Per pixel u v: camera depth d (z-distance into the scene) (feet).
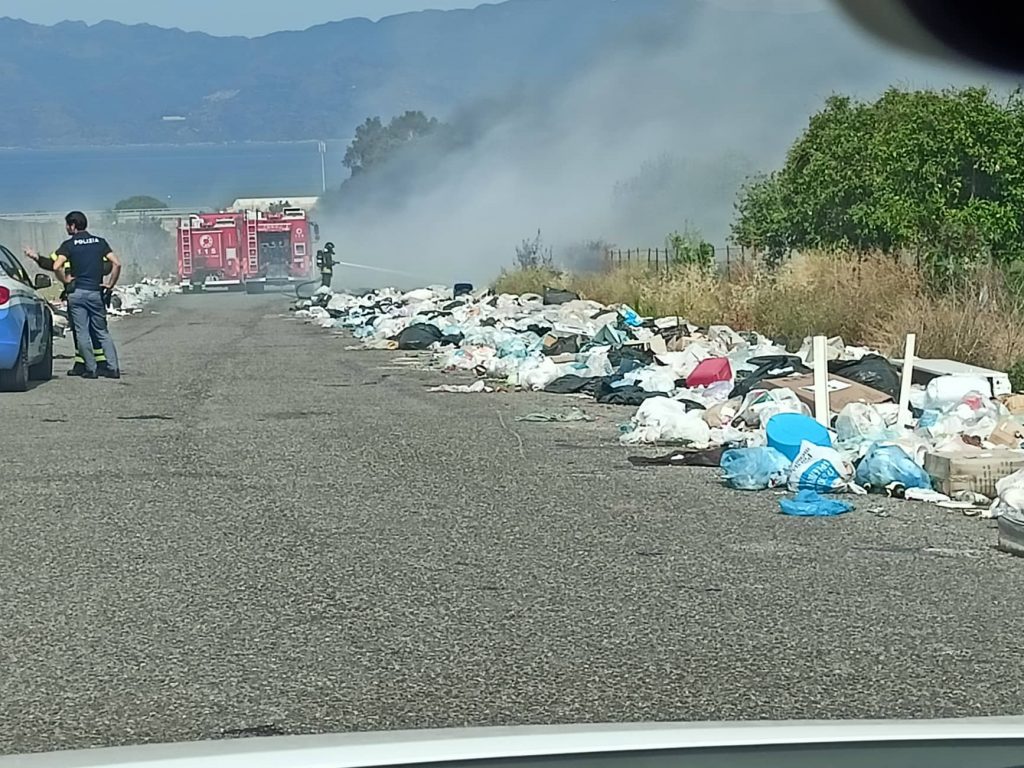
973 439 37.27
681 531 30.60
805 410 43.91
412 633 23.16
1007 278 64.08
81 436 44.52
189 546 29.40
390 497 34.53
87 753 8.50
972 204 70.28
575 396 54.70
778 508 33.01
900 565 27.58
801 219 86.07
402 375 62.75
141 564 27.89
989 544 29.30
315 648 22.39
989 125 71.46
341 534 30.48
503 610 24.48
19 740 18.39
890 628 23.32
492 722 18.94
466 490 35.35
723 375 51.72
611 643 22.56
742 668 21.27
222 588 26.04
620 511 32.76
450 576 26.81
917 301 60.13
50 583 26.45
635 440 42.86
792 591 25.66
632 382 52.95
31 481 36.86
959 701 19.72
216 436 44.39
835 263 69.00
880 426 40.42
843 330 62.90
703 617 23.99
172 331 94.63
